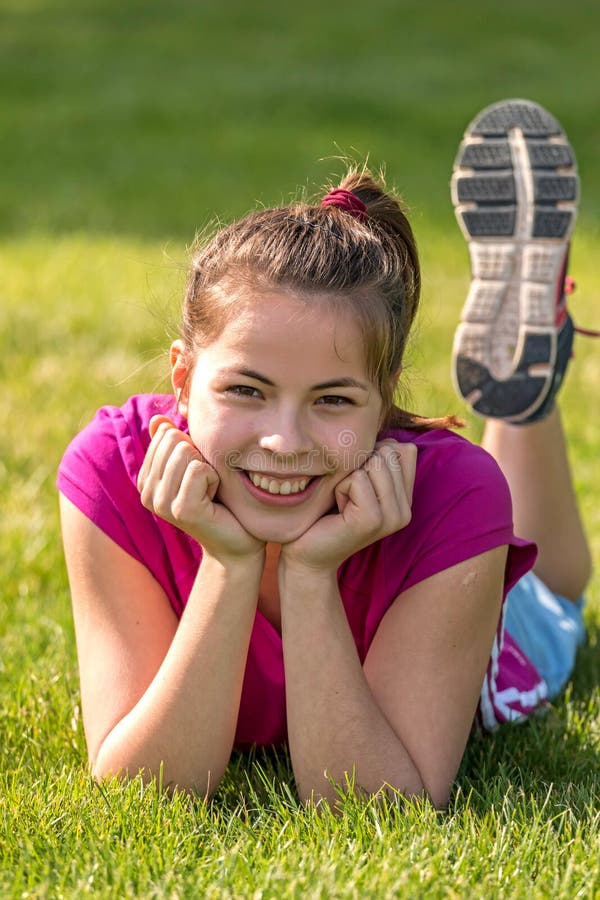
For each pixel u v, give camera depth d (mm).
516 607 6426
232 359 4391
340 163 23250
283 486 4508
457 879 4105
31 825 4473
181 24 35844
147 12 37188
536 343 6867
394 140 25094
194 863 4262
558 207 7109
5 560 7703
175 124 26250
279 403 4426
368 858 4227
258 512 4574
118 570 5016
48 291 14461
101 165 23203
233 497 4598
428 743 4777
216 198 20891
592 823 4609
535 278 6969
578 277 16188
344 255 4434
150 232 18688
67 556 5125
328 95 28266
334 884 4027
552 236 7043
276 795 4773
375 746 4660
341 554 4625
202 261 4668
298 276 4348
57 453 9531
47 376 11305
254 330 4340
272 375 4363
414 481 4941
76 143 24812
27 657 6277
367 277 4445
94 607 5035
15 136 25281
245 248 4453
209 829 4520
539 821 4547
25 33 34844
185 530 4664
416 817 4465
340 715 4637
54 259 16438
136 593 5023
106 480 5039
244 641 4715
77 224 19141
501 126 7309
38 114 27031
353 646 4711
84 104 27891
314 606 4648
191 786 4785
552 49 33000
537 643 6504
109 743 4824
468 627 4844
